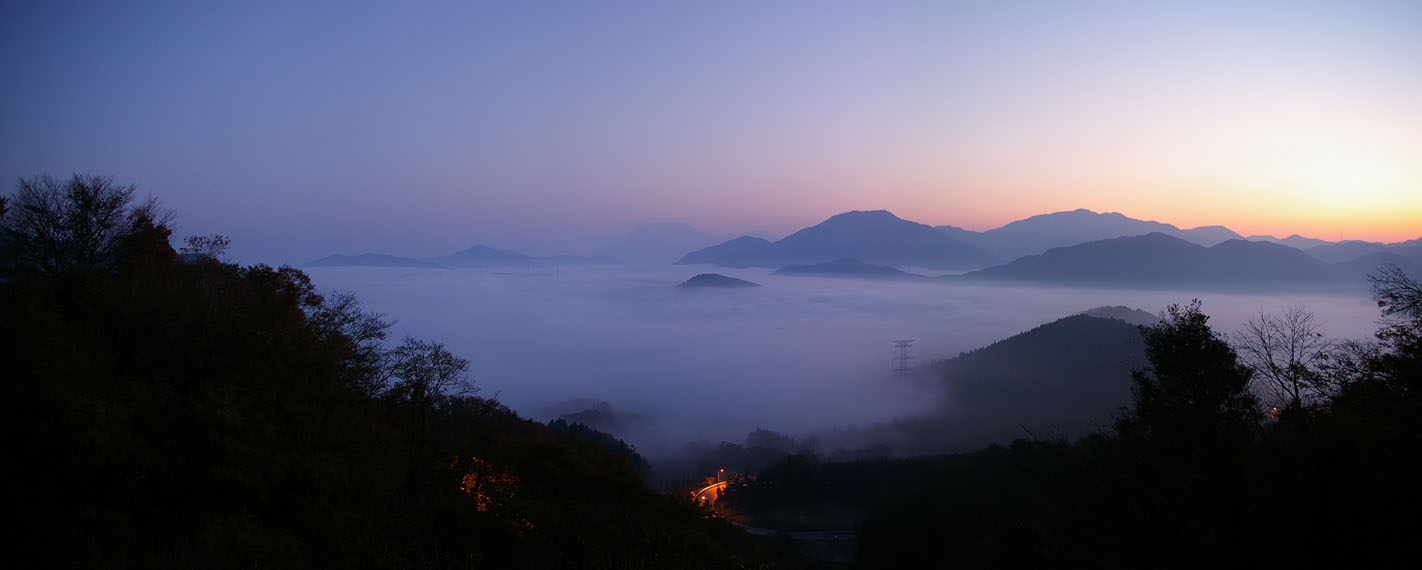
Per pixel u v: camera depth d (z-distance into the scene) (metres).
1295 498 12.59
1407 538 11.25
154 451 13.01
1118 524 13.86
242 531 11.59
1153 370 15.35
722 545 21.62
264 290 22.47
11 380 12.48
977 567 18.91
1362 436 12.22
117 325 17.66
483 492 18.16
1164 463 14.32
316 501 13.65
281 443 15.07
